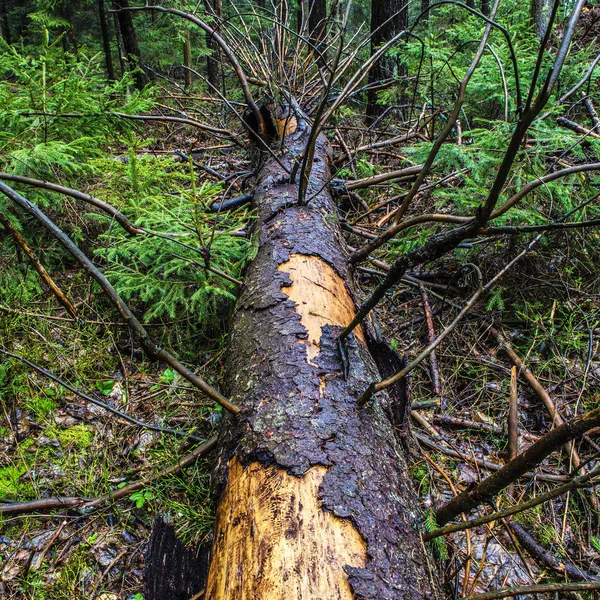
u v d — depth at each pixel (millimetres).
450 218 1443
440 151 2533
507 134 2498
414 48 3873
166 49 8188
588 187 2709
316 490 1246
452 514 1498
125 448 2094
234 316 2084
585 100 3484
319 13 7781
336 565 1106
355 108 6004
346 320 1940
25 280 2602
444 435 2199
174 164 2934
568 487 1205
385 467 1410
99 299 2771
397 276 1371
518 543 1738
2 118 2766
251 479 1338
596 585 1156
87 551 1720
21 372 2275
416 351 2621
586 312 2676
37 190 2648
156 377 2443
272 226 2432
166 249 2471
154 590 1400
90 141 3068
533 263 2850
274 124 3537
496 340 2604
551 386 2363
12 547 1717
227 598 1128
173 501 1877
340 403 1498
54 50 3006
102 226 3012
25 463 1978
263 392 1556
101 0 6051
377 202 3721
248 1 3893
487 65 3270
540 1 4734
